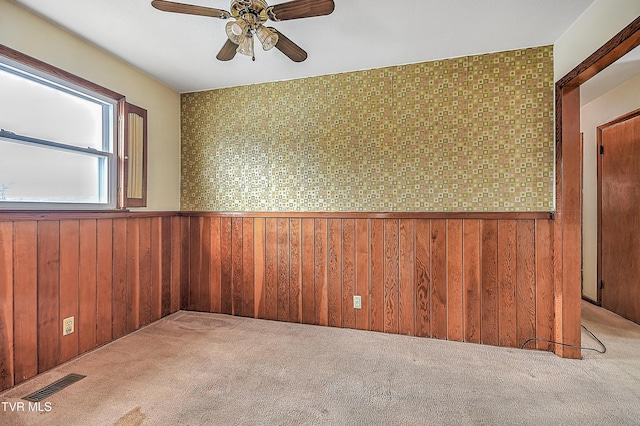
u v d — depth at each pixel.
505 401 1.91
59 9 2.11
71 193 2.50
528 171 2.66
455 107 2.81
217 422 1.72
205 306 3.52
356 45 2.59
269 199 3.33
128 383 2.09
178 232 3.55
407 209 2.93
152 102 3.22
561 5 2.09
